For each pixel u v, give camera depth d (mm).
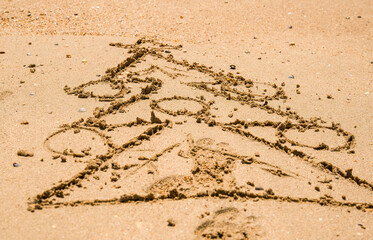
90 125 2262
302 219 1935
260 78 2652
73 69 2635
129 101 2416
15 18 3139
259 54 2896
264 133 2273
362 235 1896
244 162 2119
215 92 2520
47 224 1876
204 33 3100
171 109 2385
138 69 2676
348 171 2082
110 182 2021
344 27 3262
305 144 2230
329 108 2447
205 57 2822
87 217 1904
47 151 2123
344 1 3764
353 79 2684
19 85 2486
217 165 2096
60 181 2002
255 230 1894
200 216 1919
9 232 1847
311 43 3053
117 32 3051
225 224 1909
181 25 3172
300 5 3629
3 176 2008
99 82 2545
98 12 3271
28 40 2908
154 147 2168
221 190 1998
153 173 2059
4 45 2838
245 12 3420
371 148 2219
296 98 2510
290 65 2795
